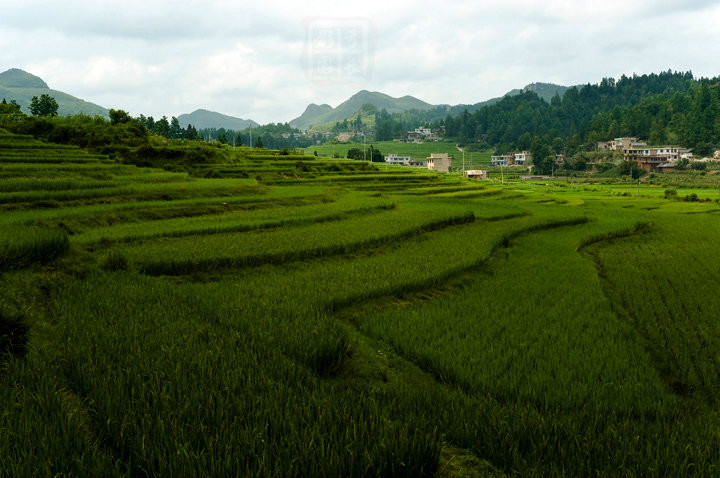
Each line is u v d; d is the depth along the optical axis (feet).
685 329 35.70
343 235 64.90
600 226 99.91
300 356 26.13
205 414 17.08
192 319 30.30
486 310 38.37
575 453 16.75
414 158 648.79
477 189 204.64
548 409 22.33
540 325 34.81
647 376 26.11
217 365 22.47
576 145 631.97
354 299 39.81
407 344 30.66
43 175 98.68
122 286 37.24
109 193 83.46
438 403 21.15
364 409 18.49
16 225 48.78
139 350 23.43
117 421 16.24
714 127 545.03
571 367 27.14
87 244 49.52
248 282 43.39
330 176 199.41
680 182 369.30
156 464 14.16
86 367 20.76
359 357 29.04
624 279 53.62
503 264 59.41
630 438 18.53
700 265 63.36
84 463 13.76
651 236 97.09
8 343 22.94
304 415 17.43
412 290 44.78
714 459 16.85
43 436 14.44
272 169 189.67
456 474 15.99
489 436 17.75
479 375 25.53
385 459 14.62
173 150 173.99
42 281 36.11
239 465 13.67
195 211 80.38
